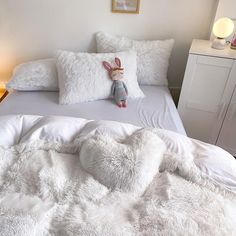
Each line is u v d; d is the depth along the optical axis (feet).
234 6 6.33
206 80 6.25
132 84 6.26
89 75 5.91
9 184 2.94
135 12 6.97
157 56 6.81
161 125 5.25
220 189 3.05
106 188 2.95
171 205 2.73
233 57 5.75
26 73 6.41
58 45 7.59
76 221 2.46
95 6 6.91
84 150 3.27
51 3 6.86
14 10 7.00
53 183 2.87
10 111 5.61
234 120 6.54
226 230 2.51
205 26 7.17
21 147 3.42
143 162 3.03
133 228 2.45
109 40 6.98
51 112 5.60
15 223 2.30
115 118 5.42
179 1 6.81
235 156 7.07
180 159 3.30
